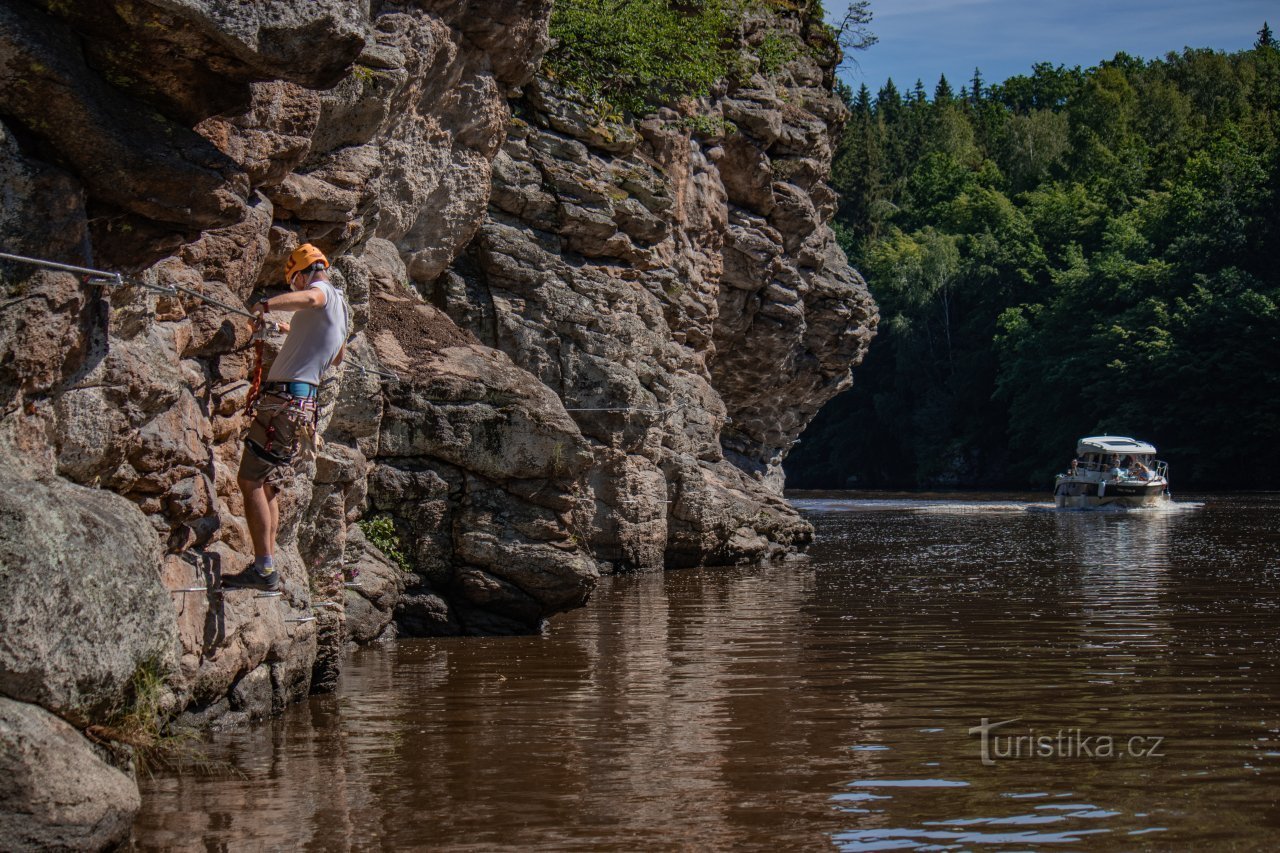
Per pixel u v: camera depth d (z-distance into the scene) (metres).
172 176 7.09
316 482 11.20
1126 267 73.44
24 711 5.82
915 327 86.94
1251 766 8.19
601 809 7.19
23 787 5.64
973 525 37.91
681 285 25.84
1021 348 76.69
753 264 29.48
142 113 7.06
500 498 14.87
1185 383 67.06
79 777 5.89
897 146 124.38
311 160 11.79
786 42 31.61
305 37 6.86
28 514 6.02
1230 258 70.94
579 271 21.58
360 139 12.45
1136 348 68.81
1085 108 112.88
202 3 6.54
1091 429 72.00
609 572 21.80
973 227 100.12
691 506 23.39
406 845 6.52
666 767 8.16
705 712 9.98
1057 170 106.50
